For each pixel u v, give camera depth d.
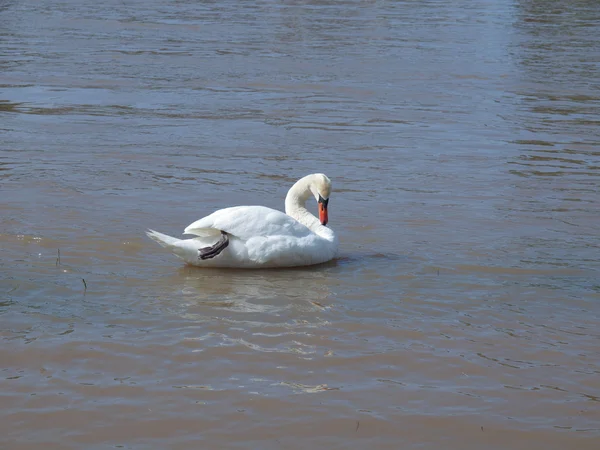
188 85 22.72
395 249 11.19
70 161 15.10
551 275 10.23
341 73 25.17
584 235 12.00
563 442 6.35
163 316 8.52
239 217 10.02
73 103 20.09
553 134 18.73
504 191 14.28
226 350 7.75
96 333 8.00
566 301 9.33
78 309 8.59
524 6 44.81
